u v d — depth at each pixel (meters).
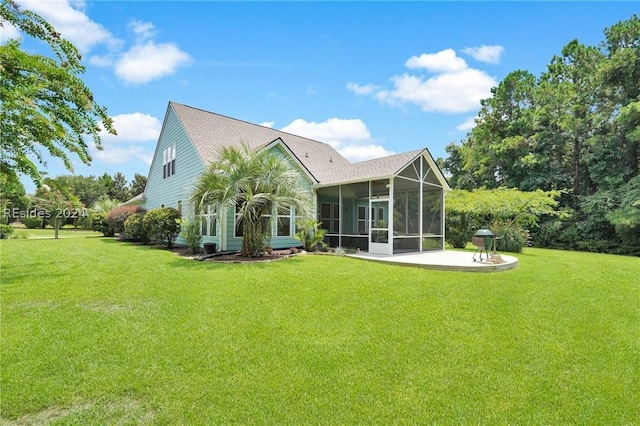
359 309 5.30
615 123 21.16
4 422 2.51
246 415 2.61
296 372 3.28
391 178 11.86
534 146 24.27
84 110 6.69
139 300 5.68
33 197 21.98
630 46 21.52
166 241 15.94
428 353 3.76
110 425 2.48
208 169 11.07
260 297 5.92
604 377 3.29
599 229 20.34
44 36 5.86
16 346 3.74
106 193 47.22
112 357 3.54
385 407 2.75
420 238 13.54
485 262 9.63
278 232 14.11
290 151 14.49
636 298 6.22
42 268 8.78
